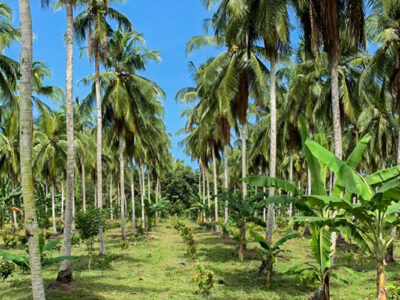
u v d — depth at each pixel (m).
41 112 20.02
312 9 11.62
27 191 7.36
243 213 16.50
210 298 10.53
